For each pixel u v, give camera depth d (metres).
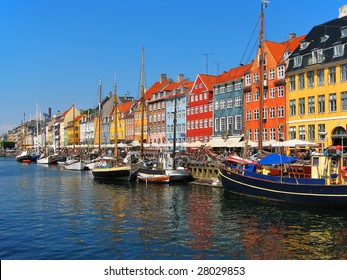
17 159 128.62
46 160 106.38
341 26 49.59
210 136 70.94
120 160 57.75
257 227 22.91
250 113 62.31
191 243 19.52
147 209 29.05
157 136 90.88
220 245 19.16
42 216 26.47
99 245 19.09
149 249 18.45
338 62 47.50
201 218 25.53
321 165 28.20
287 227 22.84
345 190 25.70
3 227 23.06
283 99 55.78
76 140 151.75
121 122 112.12
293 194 28.72
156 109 91.56
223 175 35.66
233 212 27.45
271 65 58.16
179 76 93.88
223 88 69.00
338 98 47.72
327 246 18.98
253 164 35.00
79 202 32.84
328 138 48.66
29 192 40.38
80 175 64.50
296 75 53.50
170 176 46.31
